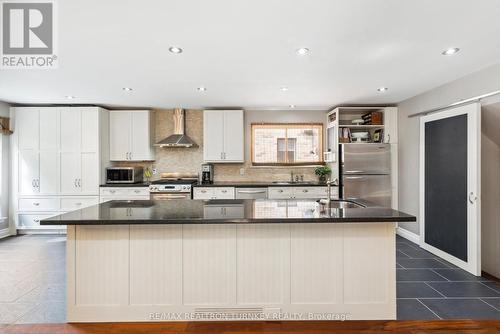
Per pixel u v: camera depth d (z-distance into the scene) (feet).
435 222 11.94
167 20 6.49
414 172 13.85
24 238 14.80
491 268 10.28
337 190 15.40
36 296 8.39
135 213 7.05
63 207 15.42
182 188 15.29
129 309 6.94
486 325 6.87
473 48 8.06
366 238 7.01
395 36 7.32
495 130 9.92
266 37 7.36
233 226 7.01
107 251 6.91
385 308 6.99
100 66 9.45
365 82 11.39
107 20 6.48
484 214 10.64
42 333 6.55
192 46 7.89
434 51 8.28
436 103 12.15
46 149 15.33
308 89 12.46
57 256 11.98
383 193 14.99
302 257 7.00
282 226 7.02
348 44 7.80
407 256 11.86
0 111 14.70
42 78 10.75
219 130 16.35
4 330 6.67
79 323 6.89
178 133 16.80
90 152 15.37
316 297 7.02
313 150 17.46
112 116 16.37
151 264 6.97
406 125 14.49
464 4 5.88
